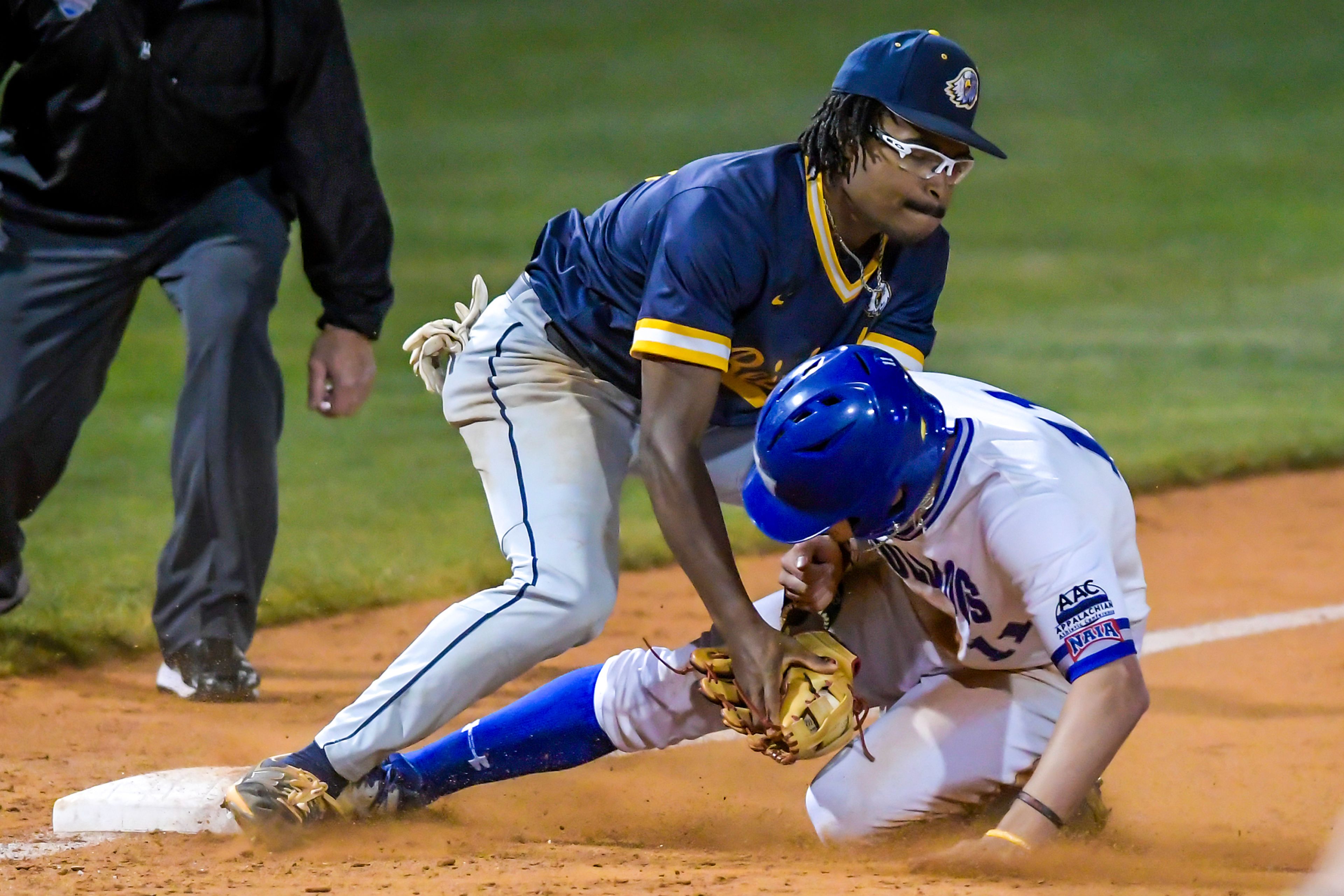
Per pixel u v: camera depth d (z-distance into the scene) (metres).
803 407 11.57
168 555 18.98
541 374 13.99
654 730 13.58
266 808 12.70
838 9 114.69
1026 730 12.63
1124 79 94.75
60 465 19.92
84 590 22.95
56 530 26.92
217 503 18.81
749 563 25.50
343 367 20.06
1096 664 11.22
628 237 13.51
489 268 55.25
